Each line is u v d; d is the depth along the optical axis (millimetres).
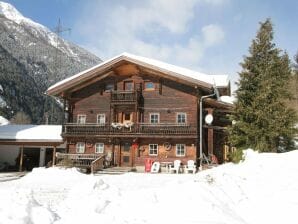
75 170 24062
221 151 29203
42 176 22875
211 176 13992
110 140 28984
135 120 28484
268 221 9227
